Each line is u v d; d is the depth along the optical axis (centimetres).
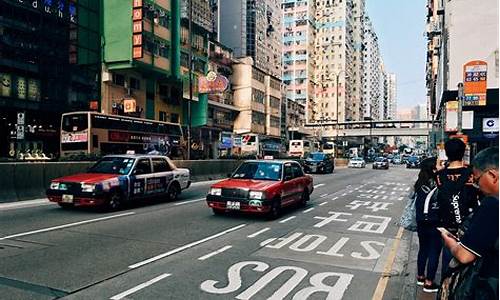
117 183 1132
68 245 717
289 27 11381
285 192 1150
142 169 1260
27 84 3005
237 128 5806
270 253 713
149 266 609
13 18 2908
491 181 254
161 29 3953
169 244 757
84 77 3453
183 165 2181
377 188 2114
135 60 3556
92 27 3531
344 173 3681
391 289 539
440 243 518
